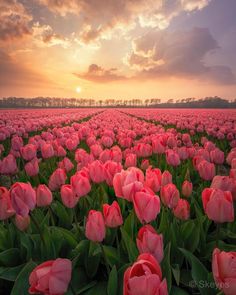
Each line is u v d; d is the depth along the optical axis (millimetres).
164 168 5441
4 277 2348
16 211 2215
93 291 2375
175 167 5461
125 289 1313
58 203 3424
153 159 6570
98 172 3195
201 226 2809
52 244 2615
